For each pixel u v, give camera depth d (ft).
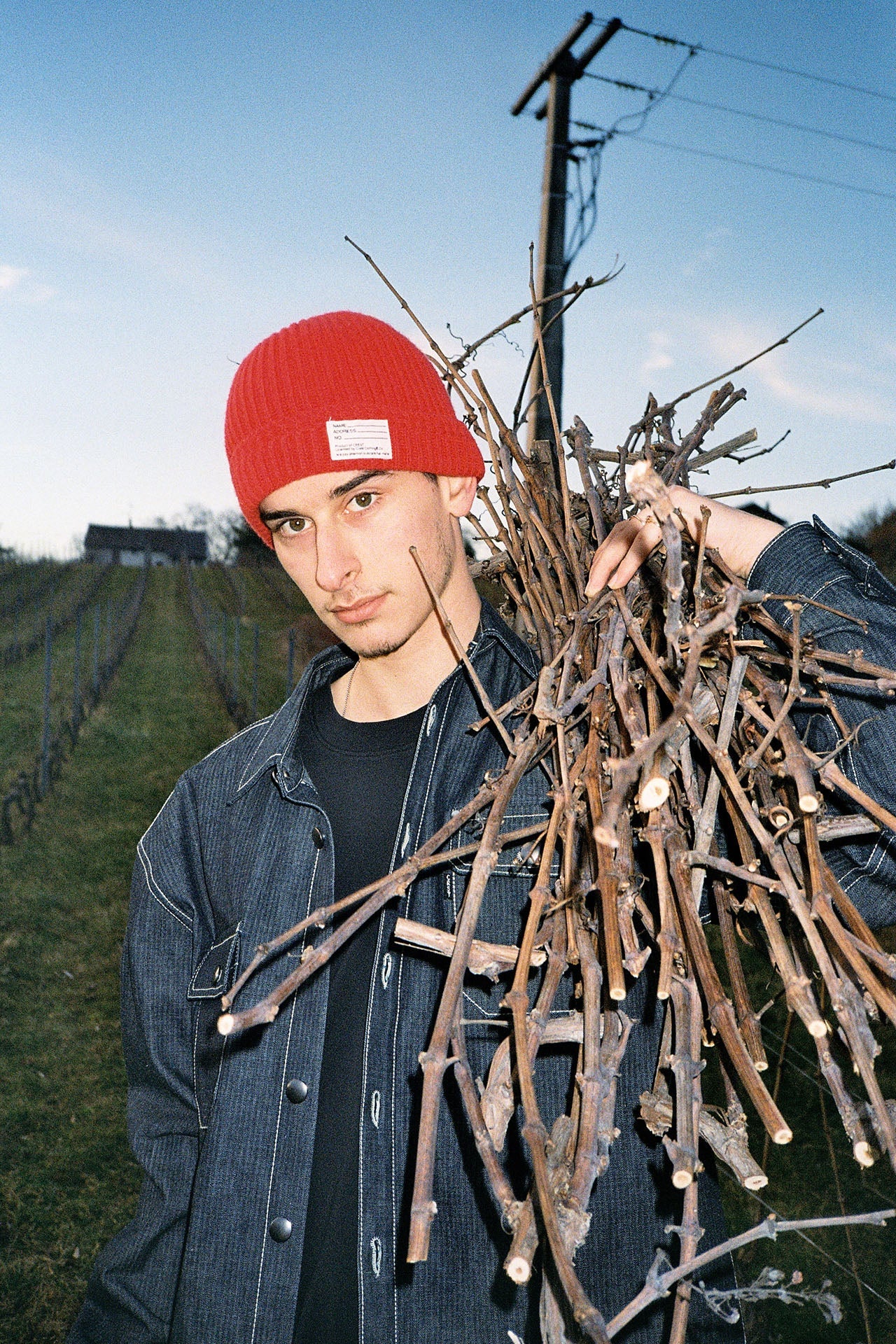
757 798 3.46
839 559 4.05
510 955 3.18
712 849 3.43
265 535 4.42
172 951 4.60
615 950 2.64
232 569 153.38
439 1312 3.62
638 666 3.85
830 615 3.83
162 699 67.05
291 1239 3.79
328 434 3.79
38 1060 21.16
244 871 4.49
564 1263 2.19
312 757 4.48
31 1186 16.57
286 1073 3.96
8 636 93.25
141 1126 4.45
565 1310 2.65
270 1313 3.76
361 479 3.81
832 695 3.73
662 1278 2.46
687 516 4.12
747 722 3.57
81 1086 20.15
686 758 3.39
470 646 4.33
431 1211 2.41
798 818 3.22
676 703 2.55
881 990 2.64
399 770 4.27
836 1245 10.46
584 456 4.86
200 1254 3.90
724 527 4.15
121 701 66.13
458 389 4.76
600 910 3.16
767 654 3.61
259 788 4.58
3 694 67.56
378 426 3.82
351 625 3.99
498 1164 2.54
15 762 49.55
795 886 2.88
